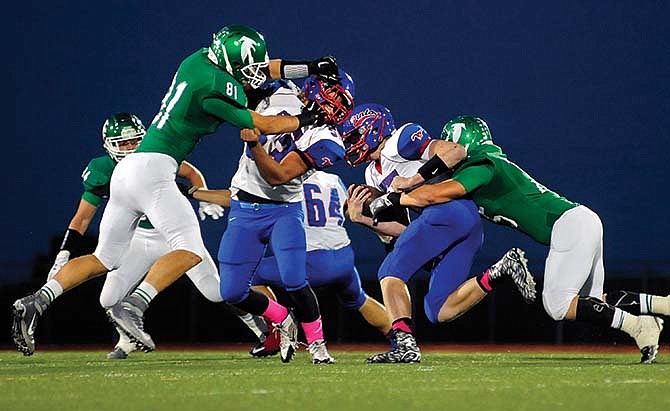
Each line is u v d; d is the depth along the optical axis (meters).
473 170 19.41
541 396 12.76
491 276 19.56
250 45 18.19
